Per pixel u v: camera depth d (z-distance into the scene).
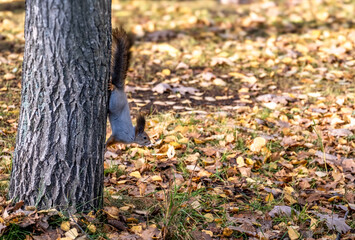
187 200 6.82
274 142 9.15
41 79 5.78
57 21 5.65
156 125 9.45
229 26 17.06
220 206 6.93
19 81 11.61
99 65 5.95
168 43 15.14
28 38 5.80
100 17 5.85
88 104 5.93
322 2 20.31
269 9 19.33
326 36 15.79
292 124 9.96
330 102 11.02
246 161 8.30
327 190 7.61
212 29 16.67
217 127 9.52
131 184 7.52
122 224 6.21
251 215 6.74
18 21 16.16
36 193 6.02
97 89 5.98
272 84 12.20
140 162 8.09
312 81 12.24
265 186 7.66
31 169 6.00
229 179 7.77
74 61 5.77
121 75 6.55
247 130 9.45
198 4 20.09
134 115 10.02
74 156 5.96
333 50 14.28
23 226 5.80
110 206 6.70
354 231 6.54
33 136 5.92
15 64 12.61
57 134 5.88
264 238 6.03
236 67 13.34
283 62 13.55
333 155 8.70
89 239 5.82
